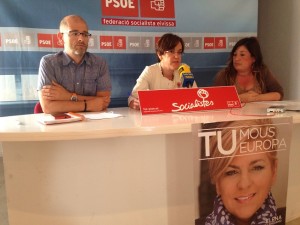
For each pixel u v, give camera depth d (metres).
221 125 1.37
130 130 1.23
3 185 2.36
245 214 1.51
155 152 1.57
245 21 2.95
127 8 2.62
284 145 1.50
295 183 1.88
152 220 1.63
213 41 2.89
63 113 1.63
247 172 1.46
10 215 1.52
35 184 1.49
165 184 1.62
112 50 2.64
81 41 1.90
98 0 2.54
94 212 1.54
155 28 2.72
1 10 2.36
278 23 3.11
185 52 2.83
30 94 2.51
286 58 3.04
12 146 1.46
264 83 2.46
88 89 2.05
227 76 2.48
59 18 2.48
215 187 1.42
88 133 1.18
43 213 1.52
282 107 1.69
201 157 1.37
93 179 1.51
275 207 1.56
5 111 2.48
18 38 2.41
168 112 1.62
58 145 1.46
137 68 2.73
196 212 1.43
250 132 1.43
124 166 1.54
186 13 2.78
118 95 2.73
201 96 1.70
